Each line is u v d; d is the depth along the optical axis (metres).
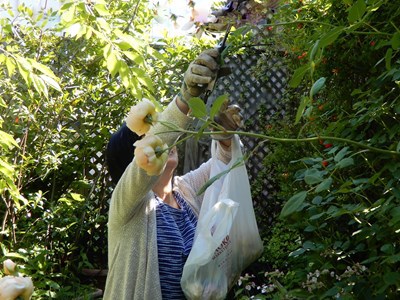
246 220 2.16
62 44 4.51
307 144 3.62
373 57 2.55
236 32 1.68
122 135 2.10
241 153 2.13
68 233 4.55
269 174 5.26
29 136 4.31
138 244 2.01
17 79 4.12
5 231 3.92
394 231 1.94
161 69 4.71
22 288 0.96
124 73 2.16
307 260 2.56
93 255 4.85
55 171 4.52
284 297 2.53
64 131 4.61
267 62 5.34
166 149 1.38
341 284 2.17
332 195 2.26
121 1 4.03
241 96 5.49
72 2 2.19
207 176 2.35
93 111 4.70
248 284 2.95
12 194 3.10
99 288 4.71
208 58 1.72
